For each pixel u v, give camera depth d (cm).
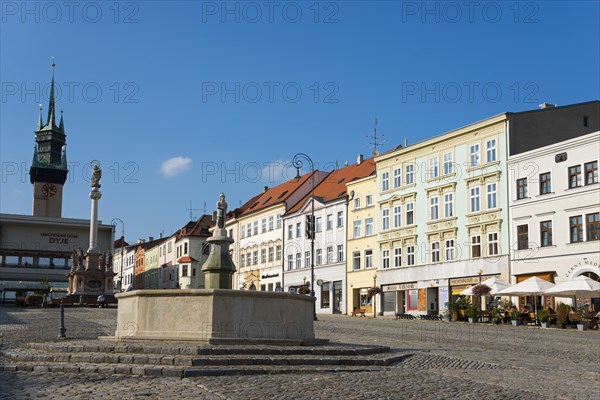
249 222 8638
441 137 5519
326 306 6938
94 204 7044
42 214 13338
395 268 5950
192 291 1814
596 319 3812
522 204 4781
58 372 1407
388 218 6109
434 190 5584
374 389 1273
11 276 9869
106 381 1292
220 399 1109
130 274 14325
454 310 4716
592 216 4309
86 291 6838
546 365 1833
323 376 1447
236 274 8869
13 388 1189
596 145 4316
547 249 4569
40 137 13588
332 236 6906
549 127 5112
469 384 1377
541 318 3997
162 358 1488
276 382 1328
